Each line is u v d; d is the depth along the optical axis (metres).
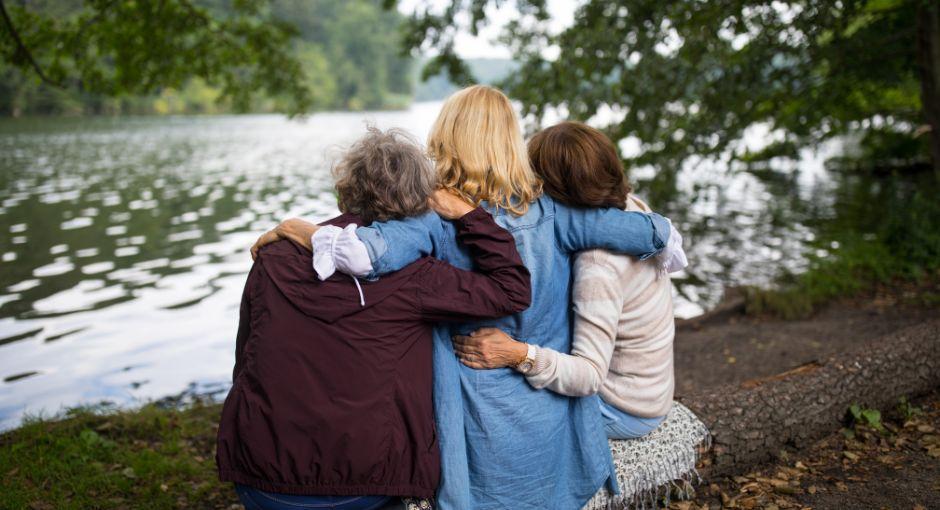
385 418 1.78
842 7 6.08
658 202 7.11
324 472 1.73
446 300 1.83
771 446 2.79
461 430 1.96
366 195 1.86
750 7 5.66
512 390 2.01
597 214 2.08
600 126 6.73
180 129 53.53
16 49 6.38
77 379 5.74
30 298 8.54
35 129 50.47
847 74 7.56
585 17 6.49
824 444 2.92
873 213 12.45
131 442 3.78
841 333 5.51
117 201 17.75
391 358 1.80
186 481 3.27
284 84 8.78
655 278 2.24
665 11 5.82
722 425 2.69
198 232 13.30
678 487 2.56
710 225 12.34
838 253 7.89
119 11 7.00
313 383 1.75
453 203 1.95
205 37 7.95
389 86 124.19
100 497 3.04
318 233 1.79
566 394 2.07
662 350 2.29
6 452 3.43
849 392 3.01
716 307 6.86
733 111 6.63
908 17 7.72
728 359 5.29
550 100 6.54
